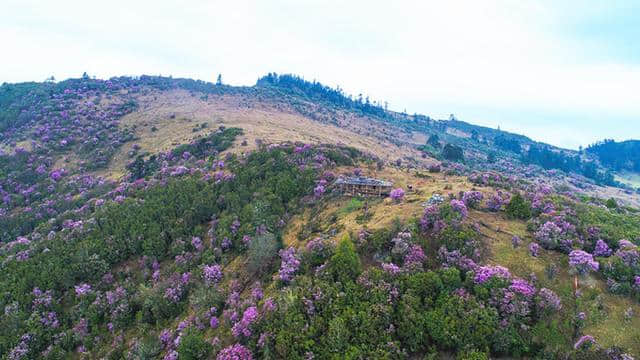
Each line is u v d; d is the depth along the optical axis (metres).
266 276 52.09
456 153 166.25
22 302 56.50
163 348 47.28
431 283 39.47
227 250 61.94
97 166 113.56
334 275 43.62
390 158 132.38
